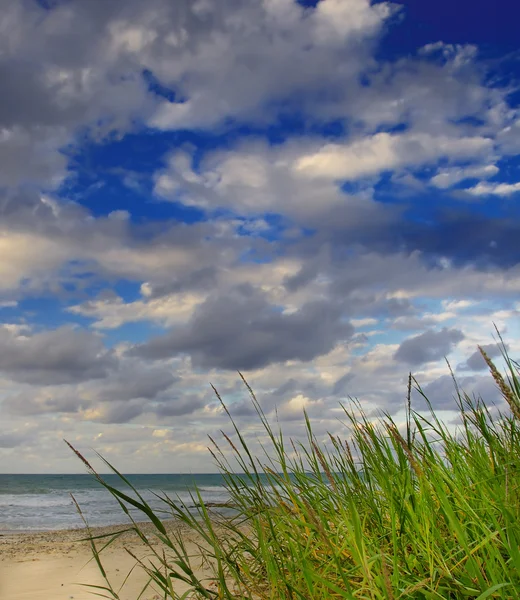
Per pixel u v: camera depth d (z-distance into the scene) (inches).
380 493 129.3
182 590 184.7
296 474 131.4
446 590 92.8
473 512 93.9
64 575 258.2
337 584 101.5
